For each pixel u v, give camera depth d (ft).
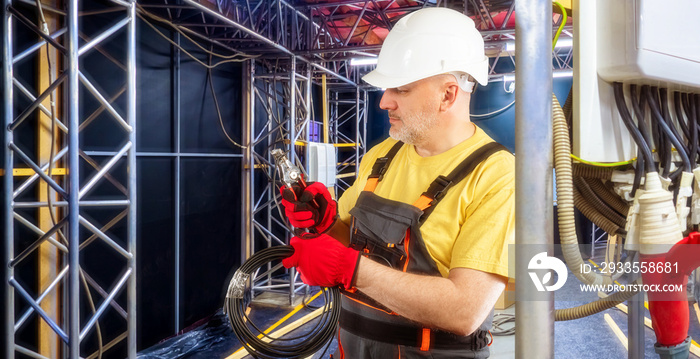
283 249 3.72
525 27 2.26
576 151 2.90
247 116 23.15
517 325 2.37
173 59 18.31
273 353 3.76
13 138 12.12
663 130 2.93
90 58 14.48
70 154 10.08
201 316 20.48
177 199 18.51
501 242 3.69
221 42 20.84
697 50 2.84
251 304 22.81
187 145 19.47
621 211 3.20
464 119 4.41
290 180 3.74
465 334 3.70
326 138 23.35
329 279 3.57
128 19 11.15
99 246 14.94
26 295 11.03
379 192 4.82
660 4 2.65
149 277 17.25
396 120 4.40
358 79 31.96
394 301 3.60
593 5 2.80
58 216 13.35
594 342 16.71
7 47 10.94
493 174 4.01
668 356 2.93
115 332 15.70
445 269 4.12
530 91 2.28
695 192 3.11
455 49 4.13
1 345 11.97
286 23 20.42
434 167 4.37
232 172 22.75
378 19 22.12
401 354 4.18
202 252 20.52
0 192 11.76
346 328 4.61
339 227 5.20
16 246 12.37
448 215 4.08
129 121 11.32
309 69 22.91
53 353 13.30
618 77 2.74
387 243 4.21
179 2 17.85
